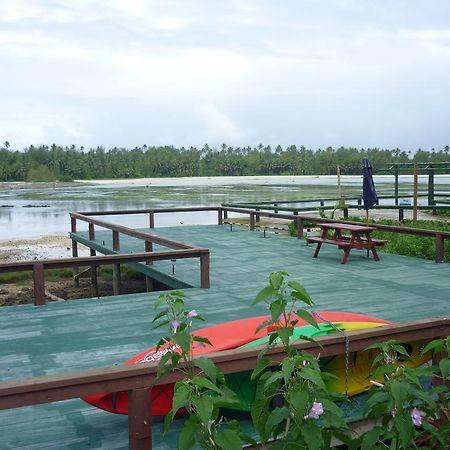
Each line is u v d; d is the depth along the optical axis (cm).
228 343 364
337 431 212
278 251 1084
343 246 939
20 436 338
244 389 351
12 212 3772
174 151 16488
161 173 15750
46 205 4384
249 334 380
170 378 276
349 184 8406
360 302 657
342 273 849
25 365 465
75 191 7238
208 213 3684
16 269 656
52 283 1402
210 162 16300
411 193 4331
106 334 547
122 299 696
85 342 523
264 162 16462
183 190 6500
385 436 196
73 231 1391
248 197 4591
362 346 322
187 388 185
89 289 1320
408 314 602
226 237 1297
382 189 5316
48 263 668
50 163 14250
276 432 208
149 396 273
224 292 726
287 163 16438
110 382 267
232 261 968
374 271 864
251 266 920
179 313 228
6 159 14162
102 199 4972
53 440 333
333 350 315
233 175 16412
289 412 194
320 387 191
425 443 219
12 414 371
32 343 523
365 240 991
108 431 345
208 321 586
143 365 273
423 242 1116
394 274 838
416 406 213
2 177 13450
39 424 355
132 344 514
